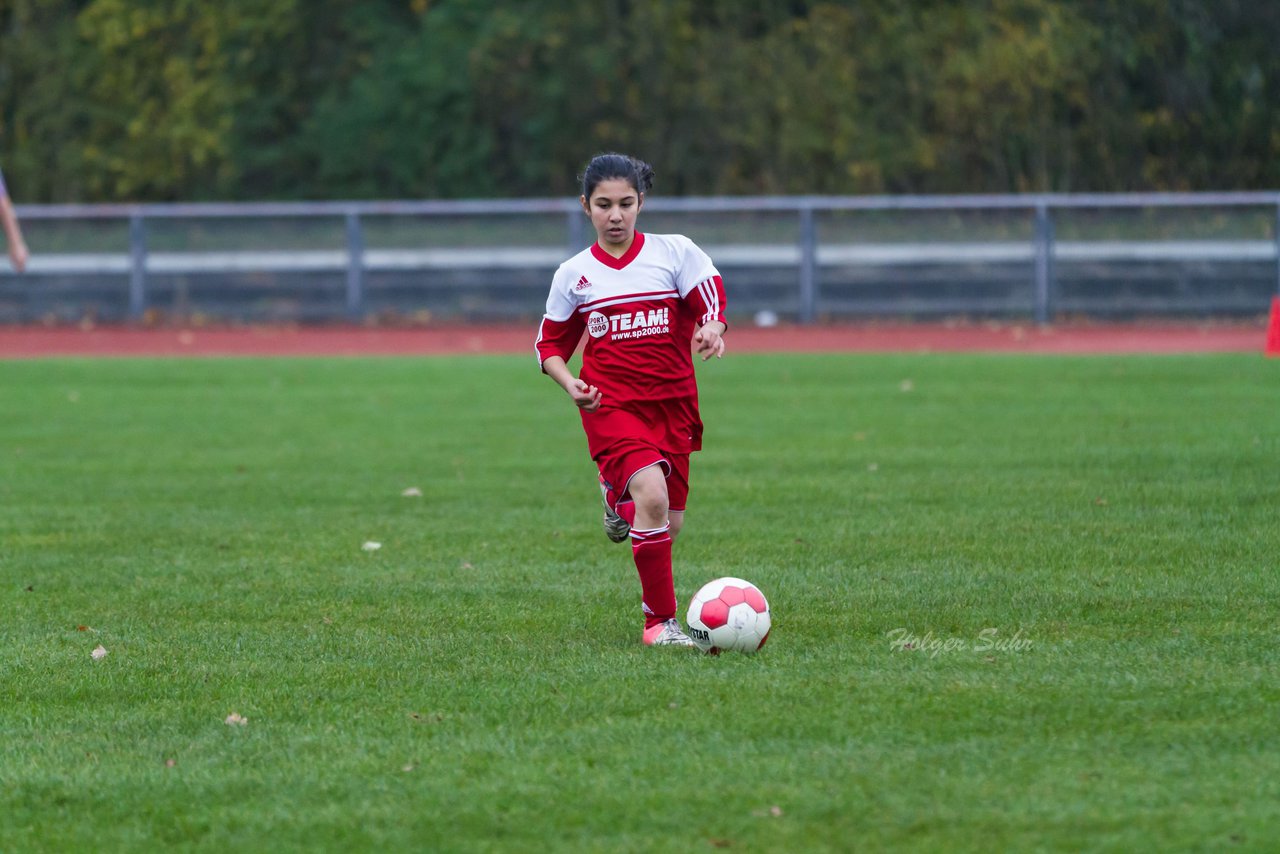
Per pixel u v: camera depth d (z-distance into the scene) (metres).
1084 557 25.53
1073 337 83.88
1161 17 120.62
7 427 47.94
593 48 122.12
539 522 30.48
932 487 33.53
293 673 18.98
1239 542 26.52
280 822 13.88
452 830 13.57
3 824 14.00
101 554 27.69
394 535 29.25
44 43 129.50
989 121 119.25
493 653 19.84
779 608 22.16
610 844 13.16
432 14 126.75
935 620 21.19
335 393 57.84
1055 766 14.79
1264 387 54.03
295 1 126.69
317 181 127.38
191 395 57.62
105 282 95.88
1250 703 16.67
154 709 17.55
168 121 125.50
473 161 124.31
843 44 122.75
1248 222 89.81
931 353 73.69
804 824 13.49
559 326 20.86
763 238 93.38
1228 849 12.78
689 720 16.50
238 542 28.77
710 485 34.41
